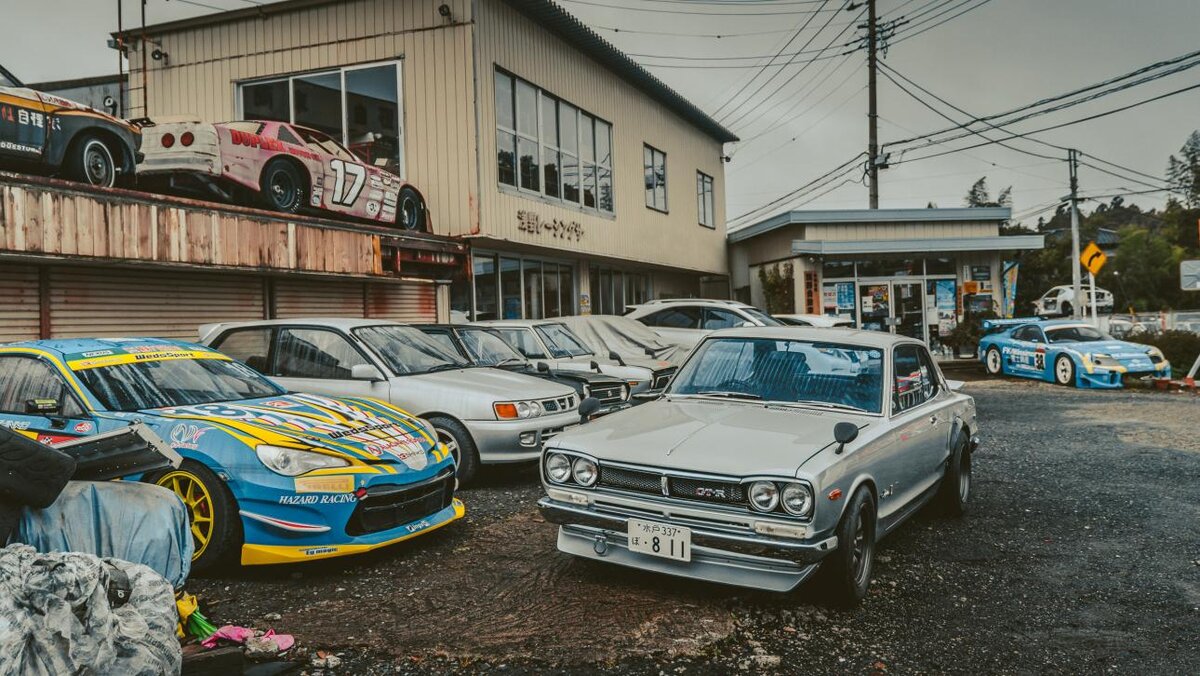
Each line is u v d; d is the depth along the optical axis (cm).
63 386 474
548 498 447
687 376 549
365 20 1353
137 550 298
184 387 516
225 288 970
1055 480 757
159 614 264
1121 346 1614
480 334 946
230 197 967
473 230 1308
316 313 1104
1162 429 1038
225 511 446
